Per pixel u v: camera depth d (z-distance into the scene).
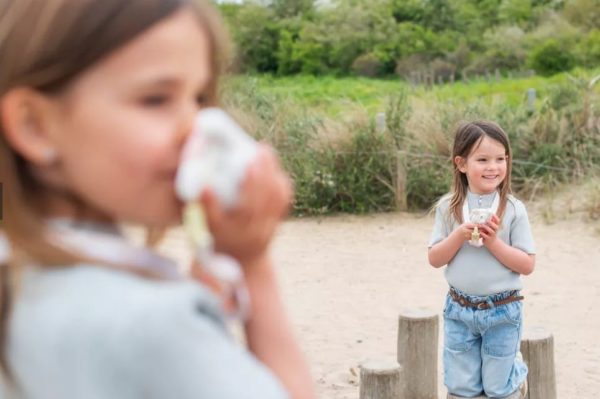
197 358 0.88
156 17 0.95
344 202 11.05
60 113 0.96
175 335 0.88
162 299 0.90
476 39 42.84
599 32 39.97
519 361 4.38
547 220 9.97
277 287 1.08
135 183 0.96
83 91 0.95
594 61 37.59
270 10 46.94
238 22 45.41
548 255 8.70
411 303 7.33
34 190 1.02
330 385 5.47
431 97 13.09
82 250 0.98
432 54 42.66
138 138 0.95
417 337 4.64
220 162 0.92
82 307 0.92
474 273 4.18
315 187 10.98
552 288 7.60
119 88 0.94
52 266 0.97
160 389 0.88
